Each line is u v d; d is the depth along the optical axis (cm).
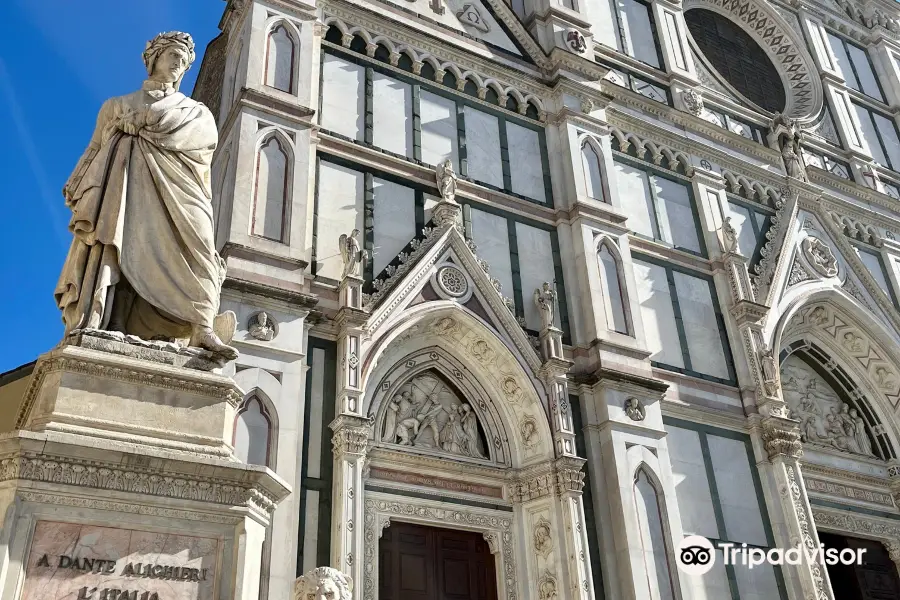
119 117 970
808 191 2720
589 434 1817
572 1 2466
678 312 2220
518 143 2158
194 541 800
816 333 2609
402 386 1761
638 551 1702
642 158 2427
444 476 1694
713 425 2083
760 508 2033
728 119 2794
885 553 2352
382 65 2031
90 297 893
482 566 1672
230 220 1611
